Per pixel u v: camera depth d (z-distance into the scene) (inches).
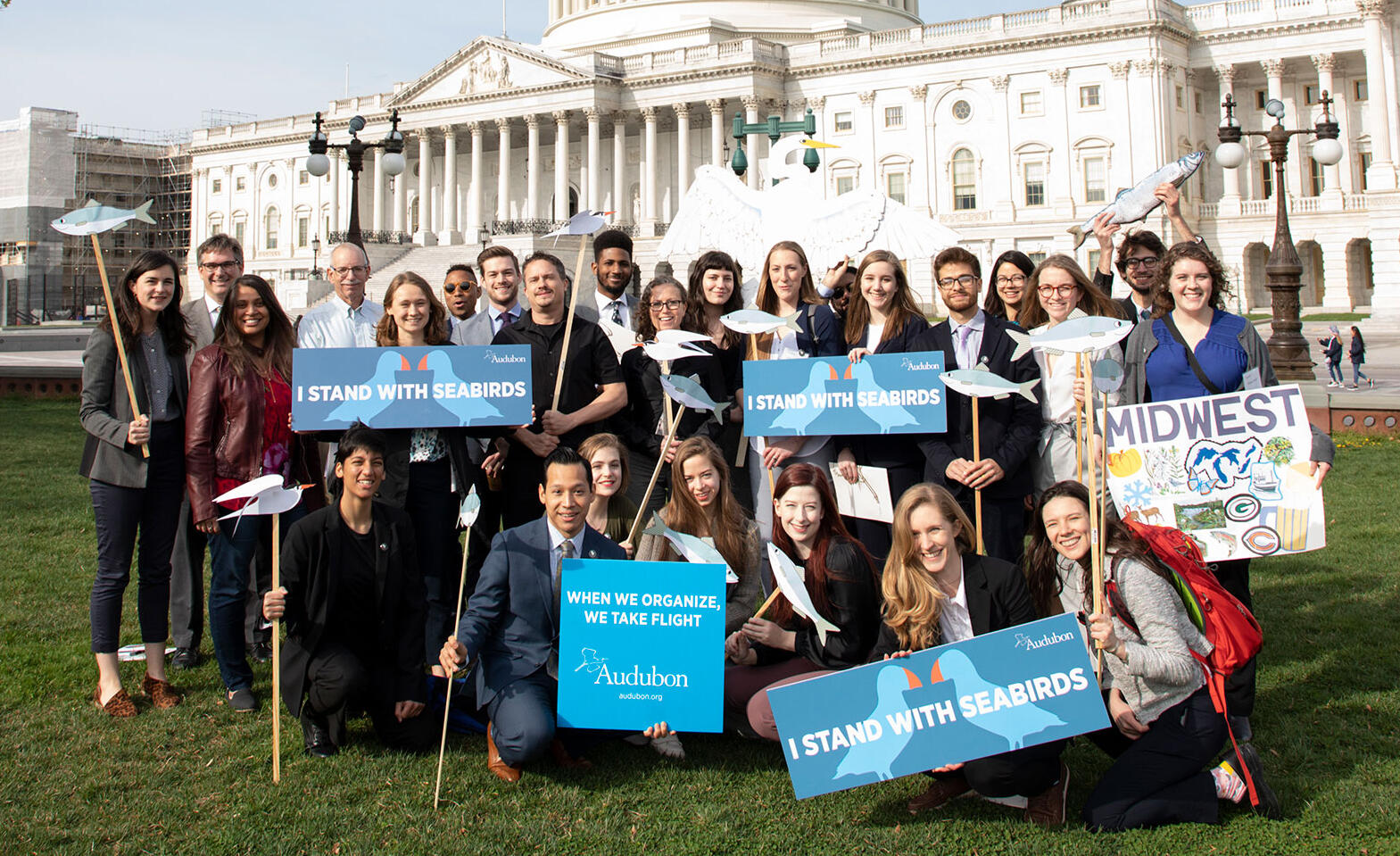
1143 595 282.7
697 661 298.2
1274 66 2829.7
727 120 3280.0
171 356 376.2
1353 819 269.7
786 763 313.7
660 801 288.0
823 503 315.3
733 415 401.4
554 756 313.6
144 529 367.6
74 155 4822.8
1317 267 2952.8
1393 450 873.5
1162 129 2770.7
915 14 4165.8
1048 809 274.5
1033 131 2901.1
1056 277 356.5
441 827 271.6
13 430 1116.5
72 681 379.6
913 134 3051.2
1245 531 325.7
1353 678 366.6
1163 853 256.7
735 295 408.5
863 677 271.6
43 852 259.3
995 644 269.9
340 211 4035.4
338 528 321.1
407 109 3661.4
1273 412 323.9
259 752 322.3
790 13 3784.5
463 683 343.9
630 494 395.5
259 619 419.2
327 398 348.2
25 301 4687.5
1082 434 359.3
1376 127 2242.9
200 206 4434.1
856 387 359.9
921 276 2965.1
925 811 281.9
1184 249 340.2
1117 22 2755.9
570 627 300.8
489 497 397.7
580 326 392.2
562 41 4094.5
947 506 289.4
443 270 3134.8
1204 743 275.1
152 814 279.6
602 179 3592.5
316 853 258.2
